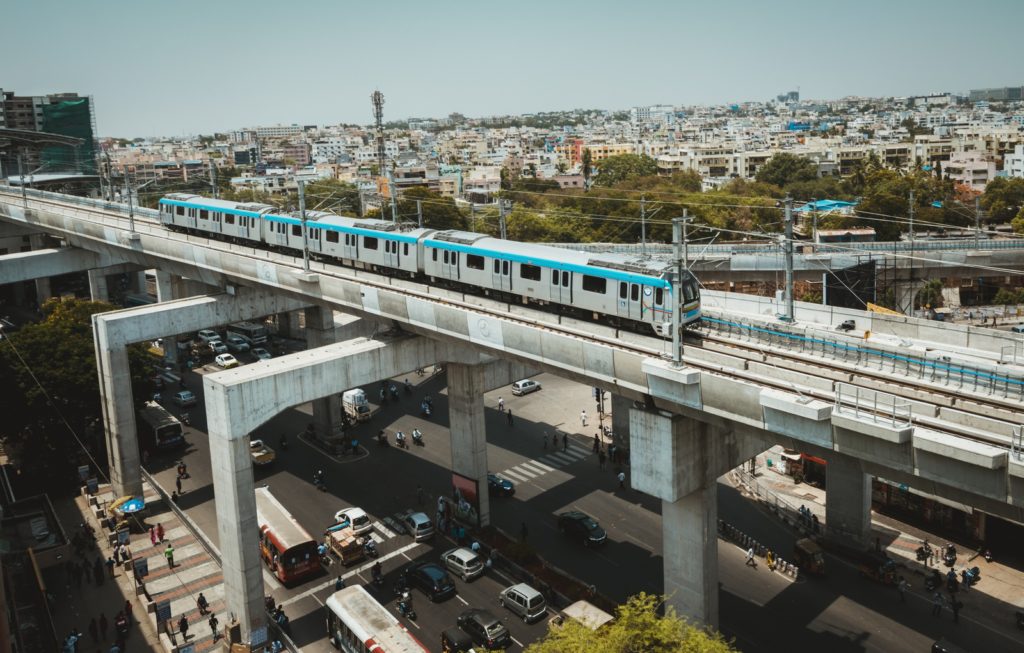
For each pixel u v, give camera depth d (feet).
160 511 247.29
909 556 204.03
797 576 195.42
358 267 259.19
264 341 410.93
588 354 160.97
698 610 162.09
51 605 198.70
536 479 255.70
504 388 339.77
